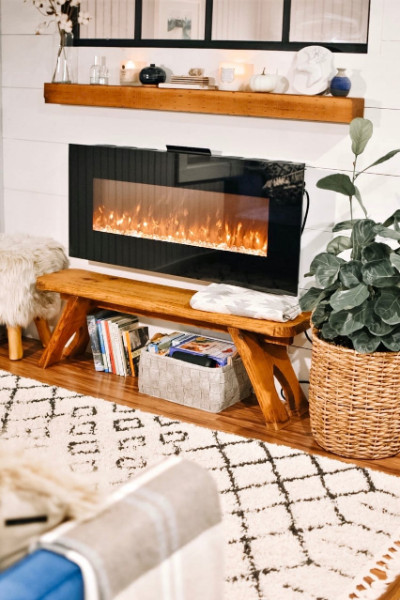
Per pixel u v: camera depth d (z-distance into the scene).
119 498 1.42
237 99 3.50
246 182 3.53
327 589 2.28
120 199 3.96
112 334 3.94
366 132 3.02
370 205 3.39
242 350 3.43
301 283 3.60
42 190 4.33
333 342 3.12
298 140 3.50
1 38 4.29
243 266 3.61
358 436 3.10
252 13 3.59
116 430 3.27
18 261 3.94
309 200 3.52
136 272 4.09
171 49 3.80
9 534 1.26
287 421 3.49
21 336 4.38
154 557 1.36
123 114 3.96
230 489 2.82
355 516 2.67
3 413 3.39
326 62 3.36
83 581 1.22
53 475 1.34
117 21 3.95
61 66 4.01
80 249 4.15
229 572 2.34
